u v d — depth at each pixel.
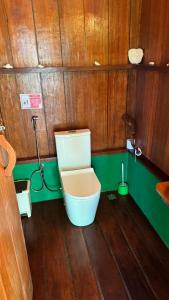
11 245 1.08
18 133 2.34
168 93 1.78
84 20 2.07
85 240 2.06
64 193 2.08
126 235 2.10
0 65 2.06
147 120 2.17
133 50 2.17
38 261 1.86
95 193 2.01
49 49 2.10
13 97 2.19
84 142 2.33
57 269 1.79
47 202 2.63
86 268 1.79
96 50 2.20
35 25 2.00
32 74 2.15
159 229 2.05
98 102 2.40
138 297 1.56
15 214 1.28
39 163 2.45
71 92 2.30
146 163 2.19
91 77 2.29
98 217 2.34
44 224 2.28
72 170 2.34
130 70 2.33
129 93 2.42
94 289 1.62
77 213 2.10
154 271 1.75
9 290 0.96
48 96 2.26
